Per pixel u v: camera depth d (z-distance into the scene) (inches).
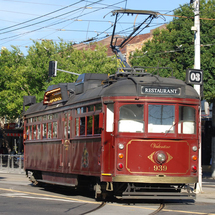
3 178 1056.2
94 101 572.1
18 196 621.3
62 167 677.3
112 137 523.8
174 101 528.1
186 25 1226.6
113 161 517.7
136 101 521.7
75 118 637.9
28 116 893.8
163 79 545.3
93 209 488.7
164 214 451.2
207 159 1528.1
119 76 584.4
